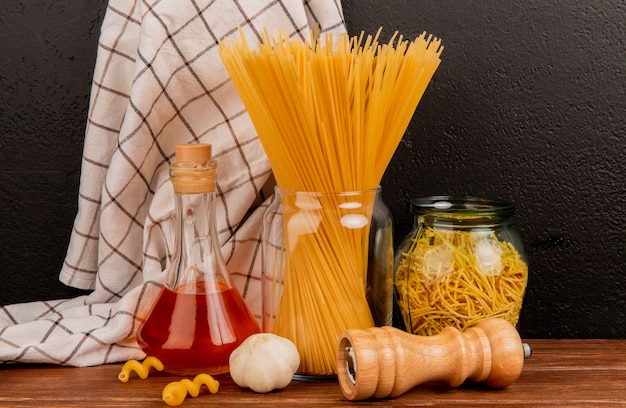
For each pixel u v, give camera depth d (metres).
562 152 1.15
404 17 1.14
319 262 0.92
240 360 0.90
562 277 1.18
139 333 0.97
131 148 1.03
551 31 1.13
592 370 0.98
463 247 0.95
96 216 1.11
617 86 1.13
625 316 1.18
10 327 1.01
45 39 1.16
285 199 0.93
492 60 1.14
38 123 1.18
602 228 1.16
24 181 1.19
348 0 1.14
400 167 1.17
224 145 1.06
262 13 1.03
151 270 1.07
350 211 0.91
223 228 1.07
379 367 0.83
